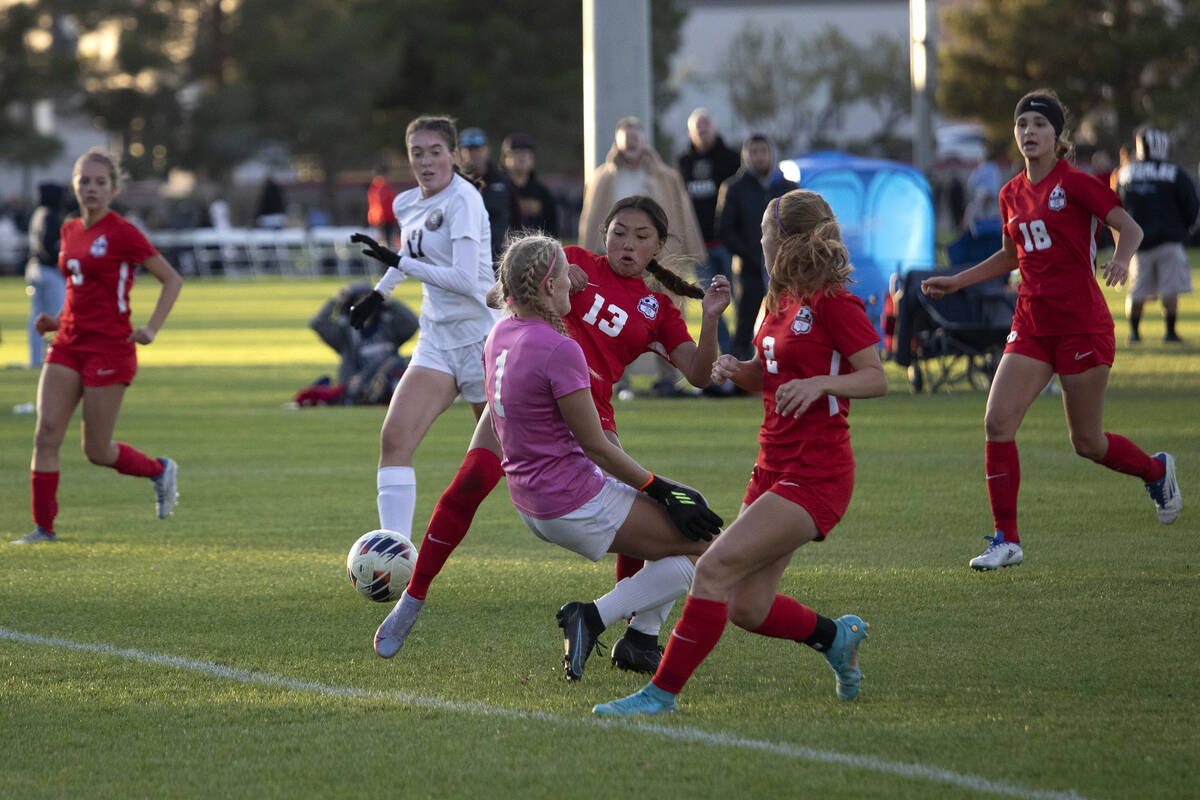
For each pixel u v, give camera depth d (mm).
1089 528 31219
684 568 20891
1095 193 27250
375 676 21312
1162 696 19703
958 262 58312
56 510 31922
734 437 46469
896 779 16656
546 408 19953
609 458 19922
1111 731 18281
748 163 56406
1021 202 28234
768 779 16703
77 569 28750
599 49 65500
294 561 29406
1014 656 21719
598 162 65875
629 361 22578
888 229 71188
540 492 20156
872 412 51875
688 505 20047
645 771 17047
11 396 60906
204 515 34719
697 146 60438
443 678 21234
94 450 31859
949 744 17875
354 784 16812
